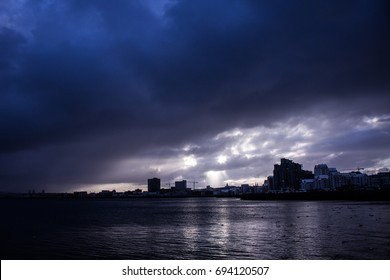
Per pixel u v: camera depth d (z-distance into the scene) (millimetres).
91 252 47469
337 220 85000
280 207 169375
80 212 165250
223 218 104938
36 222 102562
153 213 144375
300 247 47312
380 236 55000
